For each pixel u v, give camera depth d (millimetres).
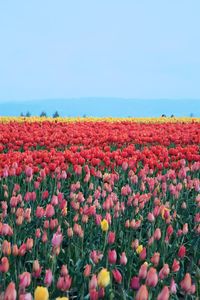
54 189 14352
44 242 9102
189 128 32469
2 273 7566
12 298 5562
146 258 9500
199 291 8117
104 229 8875
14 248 7684
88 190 14398
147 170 15031
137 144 24953
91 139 24016
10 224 10211
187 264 10211
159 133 28750
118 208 10461
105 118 48719
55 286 7531
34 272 7371
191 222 12367
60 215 10914
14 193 12539
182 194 14055
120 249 10109
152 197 13398
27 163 15969
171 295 7504
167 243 9328
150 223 11305
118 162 16781
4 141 23125
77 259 9227
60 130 29312
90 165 17594
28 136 25562
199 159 17594
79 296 7945
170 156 20172
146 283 6359
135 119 48438
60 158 16500
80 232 9133
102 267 7848
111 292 7266
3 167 15180
